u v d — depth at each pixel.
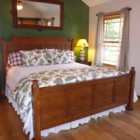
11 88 3.24
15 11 4.09
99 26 4.88
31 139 2.30
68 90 2.46
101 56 4.97
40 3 4.39
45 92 2.25
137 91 4.11
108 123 2.82
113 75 3.05
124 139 2.36
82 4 5.14
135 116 3.07
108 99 2.97
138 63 4.03
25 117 2.32
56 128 2.52
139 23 3.91
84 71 3.03
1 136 2.42
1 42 4.01
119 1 4.35
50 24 4.64
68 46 4.95
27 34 4.34
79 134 2.49
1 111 3.24
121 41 4.25
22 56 3.90
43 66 3.78
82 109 2.67
